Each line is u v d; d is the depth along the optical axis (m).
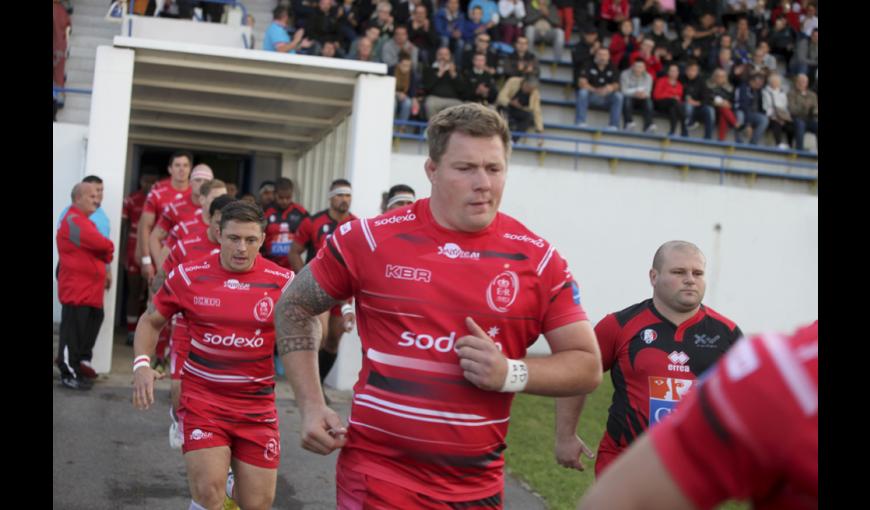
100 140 12.99
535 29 24.03
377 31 20.20
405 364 3.86
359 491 3.89
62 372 11.98
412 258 3.91
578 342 3.97
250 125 17.75
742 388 1.80
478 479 3.91
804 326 1.90
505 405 3.94
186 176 13.54
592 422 12.55
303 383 4.11
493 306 3.87
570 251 18.73
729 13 26.12
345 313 10.07
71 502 7.91
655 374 5.78
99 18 21.48
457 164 3.85
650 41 23.06
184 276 6.45
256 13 22.73
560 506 8.93
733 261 19.62
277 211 14.44
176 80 14.52
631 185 19.06
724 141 23.12
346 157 14.56
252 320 6.38
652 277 5.99
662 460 1.85
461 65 21.89
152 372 6.45
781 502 1.87
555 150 21.20
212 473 6.17
